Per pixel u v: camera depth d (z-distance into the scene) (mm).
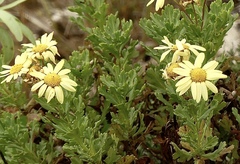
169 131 465
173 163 468
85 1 517
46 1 992
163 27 462
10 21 527
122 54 495
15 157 432
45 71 388
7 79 413
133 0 899
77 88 447
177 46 382
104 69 518
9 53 576
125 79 433
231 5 448
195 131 394
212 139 388
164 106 472
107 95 432
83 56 480
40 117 472
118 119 438
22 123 461
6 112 465
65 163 473
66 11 973
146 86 492
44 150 449
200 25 450
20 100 489
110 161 417
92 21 525
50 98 380
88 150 401
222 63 490
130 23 471
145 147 479
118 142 456
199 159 409
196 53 379
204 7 427
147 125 489
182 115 395
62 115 422
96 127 441
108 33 481
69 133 386
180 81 364
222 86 490
